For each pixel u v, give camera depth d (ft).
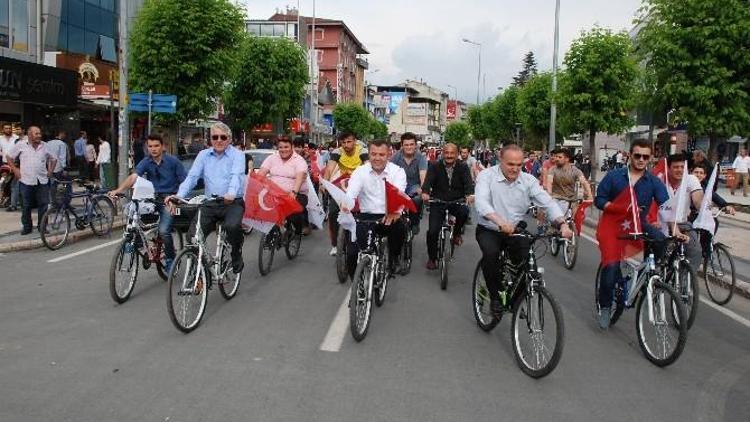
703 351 20.75
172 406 14.61
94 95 75.51
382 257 24.09
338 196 22.08
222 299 25.13
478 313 22.08
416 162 34.22
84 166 71.56
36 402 14.66
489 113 210.38
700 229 26.86
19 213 48.49
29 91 64.69
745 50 41.70
